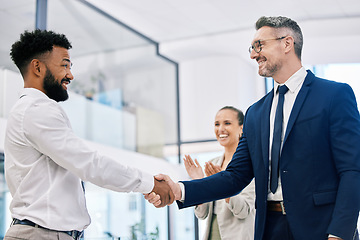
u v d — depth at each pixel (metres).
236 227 2.89
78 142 2.05
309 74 2.23
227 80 8.72
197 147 8.67
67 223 2.00
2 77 5.46
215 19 7.74
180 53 8.70
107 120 6.78
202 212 3.05
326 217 2.00
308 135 2.07
